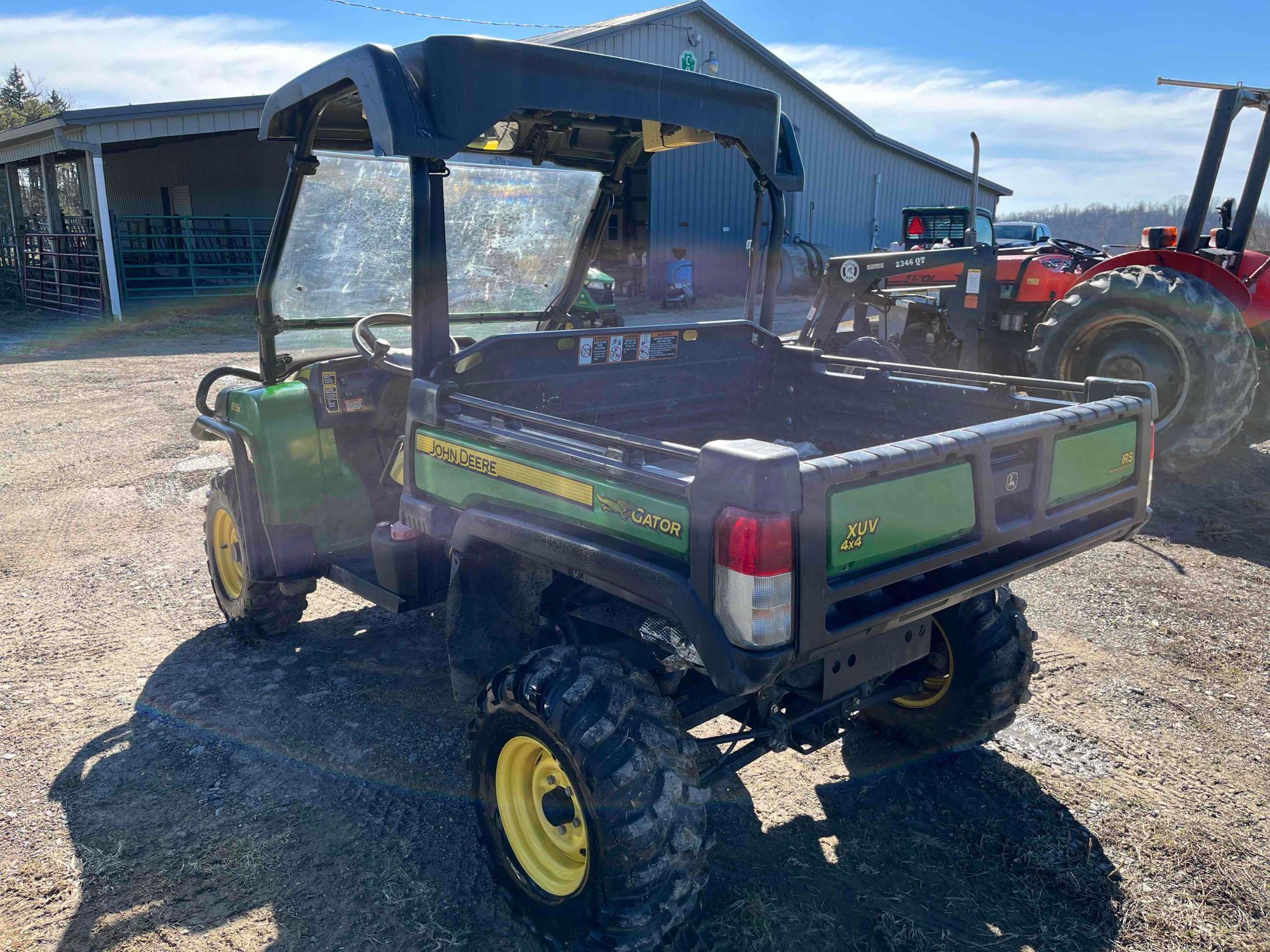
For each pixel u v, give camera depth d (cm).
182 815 299
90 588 486
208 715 360
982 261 764
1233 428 622
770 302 368
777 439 375
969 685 305
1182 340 615
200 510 612
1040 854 279
